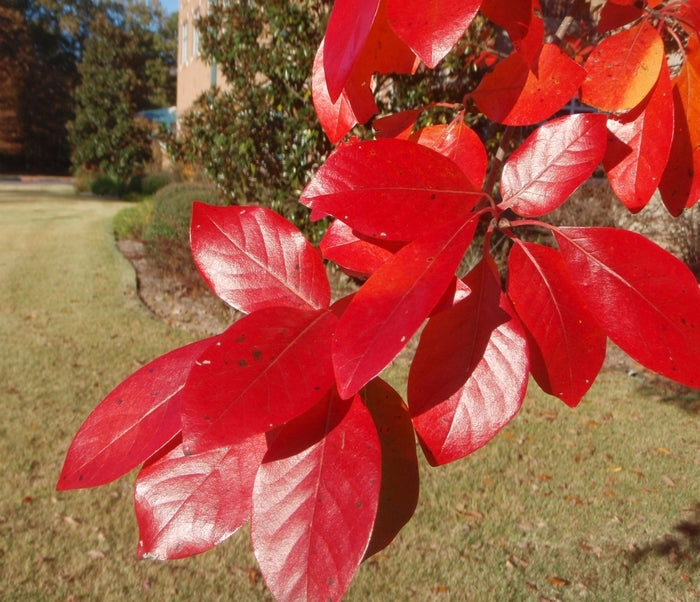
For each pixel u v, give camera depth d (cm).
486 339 27
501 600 173
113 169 1324
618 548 193
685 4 34
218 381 22
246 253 30
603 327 27
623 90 32
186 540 23
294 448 23
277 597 21
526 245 30
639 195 32
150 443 25
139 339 363
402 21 24
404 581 178
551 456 243
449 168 28
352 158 28
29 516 200
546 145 31
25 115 1964
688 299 27
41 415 265
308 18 349
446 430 26
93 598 169
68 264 537
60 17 2153
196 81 991
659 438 261
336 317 25
